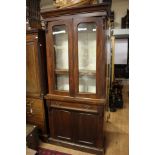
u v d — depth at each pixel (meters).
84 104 1.96
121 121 2.96
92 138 2.04
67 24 1.87
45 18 1.96
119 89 4.16
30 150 1.60
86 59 1.98
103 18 1.70
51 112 2.21
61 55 2.12
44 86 2.20
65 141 2.20
